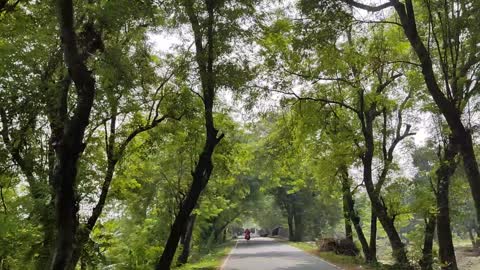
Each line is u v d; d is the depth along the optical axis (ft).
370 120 69.82
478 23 43.65
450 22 45.68
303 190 185.16
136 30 39.58
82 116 28.86
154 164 69.31
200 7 44.19
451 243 60.13
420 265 62.49
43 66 36.94
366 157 68.28
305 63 61.72
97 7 33.40
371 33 64.03
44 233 35.12
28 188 38.06
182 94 47.11
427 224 65.00
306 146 79.82
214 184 86.53
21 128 35.70
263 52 54.65
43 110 35.37
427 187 65.72
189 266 78.79
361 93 66.08
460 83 47.50
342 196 93.35
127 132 49.52
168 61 46.55
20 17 34.76
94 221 42.96
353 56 58.90
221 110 62.23
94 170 44.06
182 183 75.56
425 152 74.18
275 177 102.73
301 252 118.42
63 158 28.43
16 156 36.52
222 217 144.66
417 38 40.81
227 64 45.34
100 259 43.78
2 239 33.58
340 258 90.22
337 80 65.98
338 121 73.56
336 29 45.16
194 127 53.01
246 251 129.49
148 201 76.74
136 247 57.98
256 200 158.61
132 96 40.98
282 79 63.21
